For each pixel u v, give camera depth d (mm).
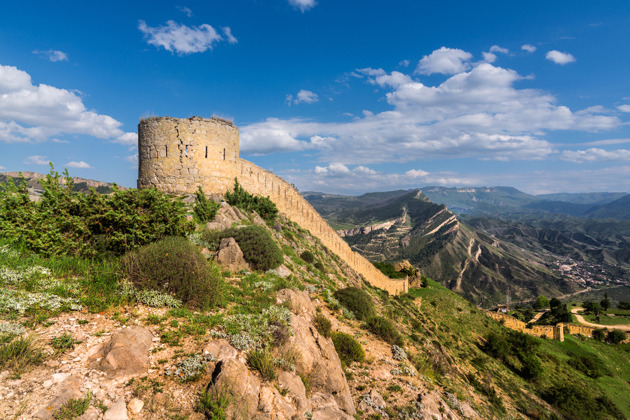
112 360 7344
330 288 23109
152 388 7285
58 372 6688
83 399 6289
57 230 12672
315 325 14086
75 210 14328
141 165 32969
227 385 7621
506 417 19266
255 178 39875
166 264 11617
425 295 68562
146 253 11805
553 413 32344
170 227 15227
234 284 14898
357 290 21828
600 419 37000
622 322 101125
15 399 5707
